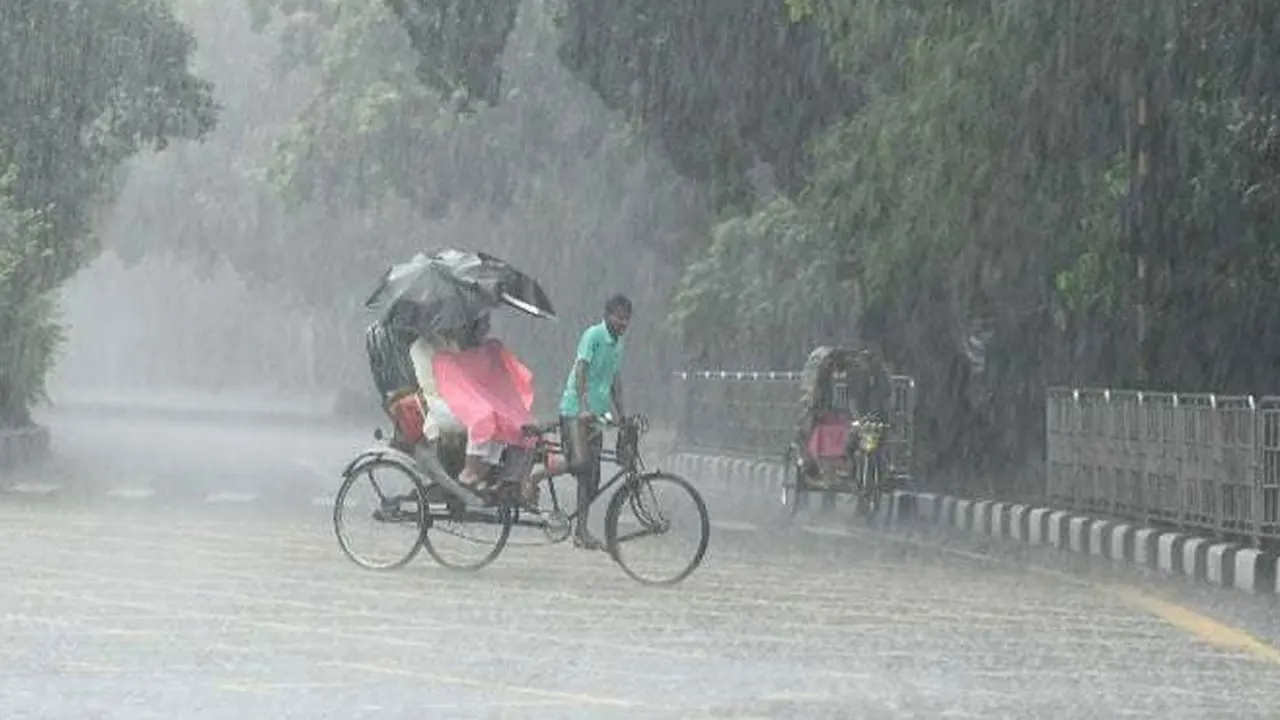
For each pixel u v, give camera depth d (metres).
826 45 58.09
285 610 26.00
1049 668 21.72
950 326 55.25
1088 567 35.50
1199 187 44.62
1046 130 43.56
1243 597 30.73
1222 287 45.44
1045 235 46.62
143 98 72.50
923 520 47.31
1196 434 35.22
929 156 44.78
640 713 18.20
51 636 23.23
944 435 55.28
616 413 30.56
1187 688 20.34
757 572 32.31
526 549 34.88
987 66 42.38
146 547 34.66
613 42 61.66
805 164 60.91
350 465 31.33
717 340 73.31
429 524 30.86
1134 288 46.38
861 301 56.44
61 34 68.56
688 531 30.02
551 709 18.39
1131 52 42.50
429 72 63.66
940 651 22.98
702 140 62.22
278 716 17.84
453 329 30.41
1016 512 42.72
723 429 65.62
